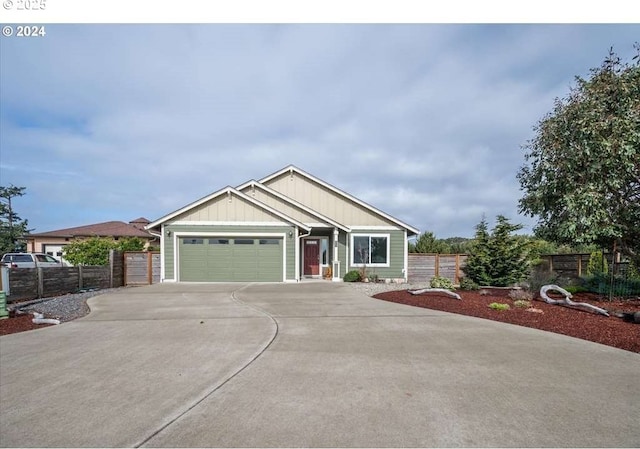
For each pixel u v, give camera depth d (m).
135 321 7.82
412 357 5.21
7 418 3.39
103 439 3.00
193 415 3.41
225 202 16.80
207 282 16.50
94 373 4.59
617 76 8.81
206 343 5.98
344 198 19.41
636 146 8.44
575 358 5.16
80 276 13.75
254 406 3.59
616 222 9.18
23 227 34.03
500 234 13.12
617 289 10.39
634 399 3.76
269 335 6.49
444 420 3.29
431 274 18.61
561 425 3.20
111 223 37.84
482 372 4.58
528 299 9.77
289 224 16.83
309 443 2.90
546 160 9.91
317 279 18.91
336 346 5.79
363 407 3.56
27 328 7.34
